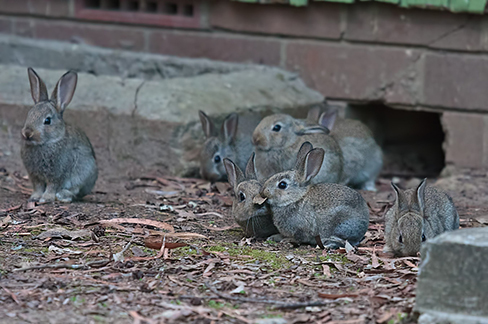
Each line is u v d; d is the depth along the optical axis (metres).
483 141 15.31
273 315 6.85
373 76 15.89
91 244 9.01
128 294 7.29
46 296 7.17
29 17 17.72
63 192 11.32
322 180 12.52
